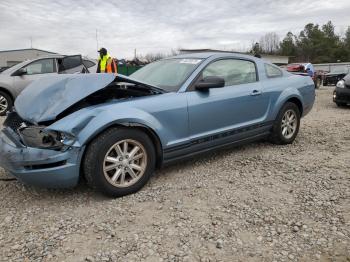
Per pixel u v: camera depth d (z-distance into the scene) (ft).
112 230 9.93
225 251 8.89
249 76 16.44
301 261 8.44
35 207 11.46
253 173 14.17
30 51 162.30
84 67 35.01
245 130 15.85
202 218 10.53
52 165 11.00
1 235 9.78
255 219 10.40
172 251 8.92
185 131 13.55
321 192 12.13
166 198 11.96
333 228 9.79
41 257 8.75
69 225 10.25
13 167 11.26
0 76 31.89
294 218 10.41
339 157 16.02
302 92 18.63
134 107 12.23
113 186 11.76
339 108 34.24
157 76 15.16
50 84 12.80
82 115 11.27
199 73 14.35
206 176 13.92
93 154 11.24
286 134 18.24
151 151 12.59
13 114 13.39
